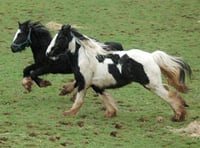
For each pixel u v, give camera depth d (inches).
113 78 622.5
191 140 561.0
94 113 659.4
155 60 616.7
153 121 626.2
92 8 1359.5
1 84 796.6
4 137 546.9
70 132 573.6
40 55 718.5
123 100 724.7
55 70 712.4
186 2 1451.8
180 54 1008.9
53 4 1376.7
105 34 1142.3
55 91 770.2
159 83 613.0
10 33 1126.4
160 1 1455.5
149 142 551.5
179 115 619.5
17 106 684.7
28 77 732.7
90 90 775.7
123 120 629.9
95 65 626.2
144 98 736.3
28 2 1382.9
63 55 641.0
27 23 725.9
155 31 1187.3
